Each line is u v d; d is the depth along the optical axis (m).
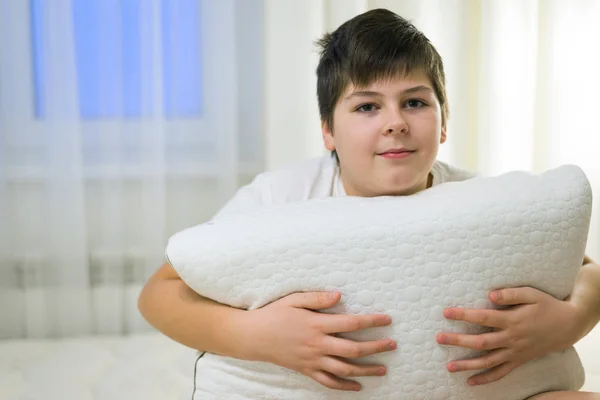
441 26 1.66
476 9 1.70
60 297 1.60
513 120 1.69
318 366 0.81
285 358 0.81
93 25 1.58
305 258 0.83
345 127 0.94
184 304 0.91
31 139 1.59
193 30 1.61
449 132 1.70
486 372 0.83
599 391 1.08
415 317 0.82
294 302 0.82
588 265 1.00
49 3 1.54
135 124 1.61
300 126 1.63
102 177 1.61
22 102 1.57
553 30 1.70
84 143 1.60
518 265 0.83
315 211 0.85
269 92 1.62
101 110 1.59
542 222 0.84
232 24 1.59
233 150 1.62
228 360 0.87
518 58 1.67
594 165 1.72
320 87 1.03
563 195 0.85
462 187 0.87
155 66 1.57
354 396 0.82
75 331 1.61
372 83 0.92
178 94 1.62
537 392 0.87
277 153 1.64
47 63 1.55
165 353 1.42
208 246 0.84
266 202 1.05
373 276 0.82
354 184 1.00
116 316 1.62
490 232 0.83
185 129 1.63
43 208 1.60
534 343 0.83
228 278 0.84
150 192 1.61
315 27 1.61
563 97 1.71
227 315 0.85
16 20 1.55
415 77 0.93
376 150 0.91
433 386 0.82
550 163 1.73
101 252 1.62
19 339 1.60
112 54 1.58
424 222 0.83
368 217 0.83
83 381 1.28
